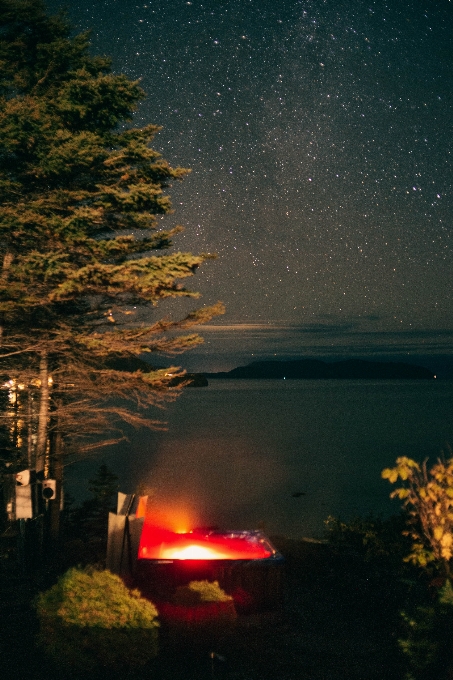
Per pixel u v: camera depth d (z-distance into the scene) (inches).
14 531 476.7
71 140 369.1
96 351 439.8
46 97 413.1
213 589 280.1
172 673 238.5
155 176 413.4
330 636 298.7
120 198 390.0
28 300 371.9
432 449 2000.5
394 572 367.9
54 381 497.0
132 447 2017.7
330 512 994.1
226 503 1066.1
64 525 582.2
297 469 1561.3
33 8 425.7
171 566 329.7
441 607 212.4
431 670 206.7
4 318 419.5
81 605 227.1
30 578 388.5
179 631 258.5
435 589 264.7
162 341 430.0
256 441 2287.2
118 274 353.1
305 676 247.8
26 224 366.9
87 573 245.9
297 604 353.7
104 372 451.5
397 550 341.1
